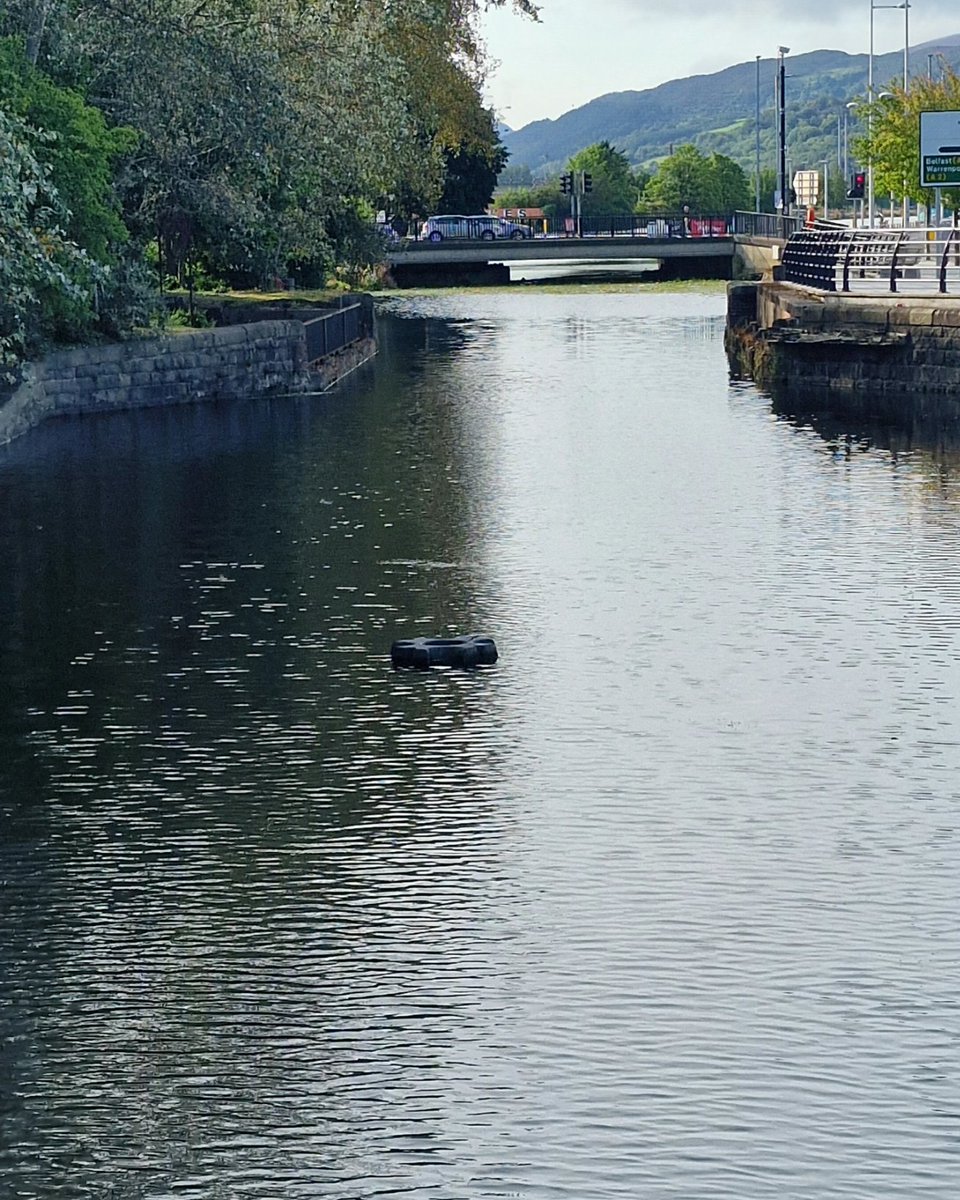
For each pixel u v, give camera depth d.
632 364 53.12
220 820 13.59
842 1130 8.85
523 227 124.19
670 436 35.94
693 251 115.19
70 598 21.38
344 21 51.75
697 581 21.97
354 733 15.86
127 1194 8.47
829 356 45.28
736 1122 8.95
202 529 25.69
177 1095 9.38
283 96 43.03
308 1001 10.43
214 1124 9.07
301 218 52.03
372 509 27.34
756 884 12.11
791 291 51.88
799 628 19.52
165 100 42.16
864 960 10.84
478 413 40.50
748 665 18.03
